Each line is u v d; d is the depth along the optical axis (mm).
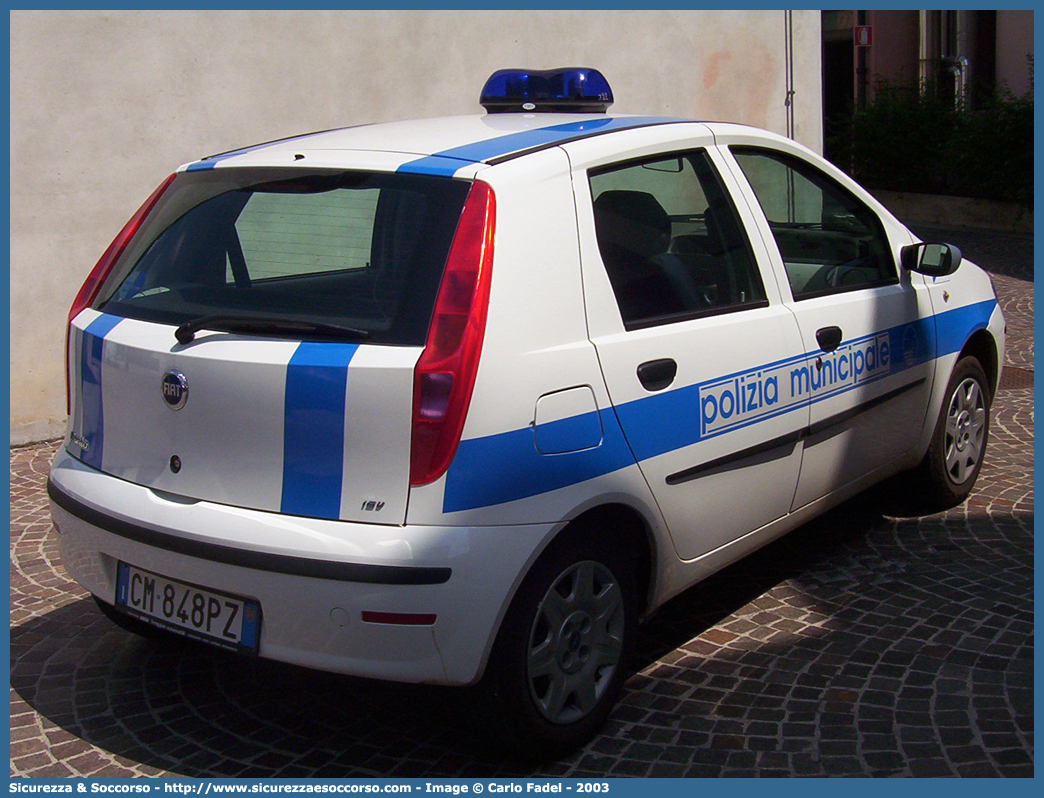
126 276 3232
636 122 3482
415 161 2920
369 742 3062
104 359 3016
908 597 3896
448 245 2715
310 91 6629
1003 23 17141
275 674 3475
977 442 4832
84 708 3248
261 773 2908
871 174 16250
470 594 2580
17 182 5711
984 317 4777
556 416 2768
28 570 4297
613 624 3059
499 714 2766
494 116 3727
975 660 3422
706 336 3262
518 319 2721
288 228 2990
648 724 3111
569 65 7754
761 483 3521
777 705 3191
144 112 6059
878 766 2867
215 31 6234
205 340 2797
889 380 4129
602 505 2934
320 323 2717
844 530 4570
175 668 3508
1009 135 13773
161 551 2795
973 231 14188
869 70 18266
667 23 8211
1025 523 4578
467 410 2584
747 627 3707
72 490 3062
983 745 2951
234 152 3398
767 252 3637
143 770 2926
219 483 2758
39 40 5688
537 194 2883
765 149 3807
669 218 3326
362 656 2590
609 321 2980
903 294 4258
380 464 2584
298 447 2645
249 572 2641
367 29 6793
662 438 3074
